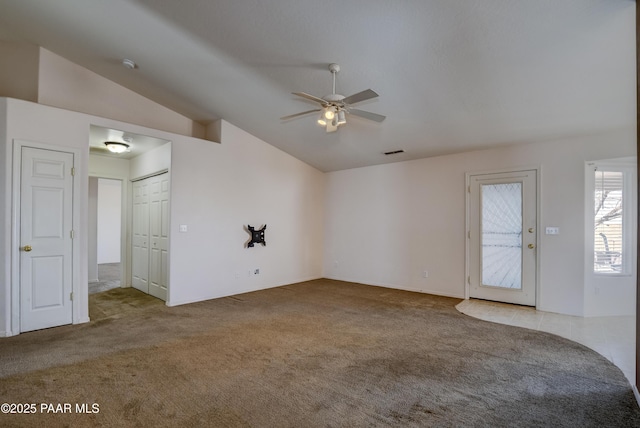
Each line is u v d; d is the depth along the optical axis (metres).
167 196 4.78
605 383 2.49
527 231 4.64
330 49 3.21
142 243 5.55
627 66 2.88
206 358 2.91
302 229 6.68
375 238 6.29
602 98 3.38
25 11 3.31
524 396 2.30
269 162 6.02
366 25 2.83
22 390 2.33
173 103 4.93
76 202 3.80
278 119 5.01
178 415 2.06
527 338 3.43
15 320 3.43
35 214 3.54
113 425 1.95
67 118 3.73
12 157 3.38
